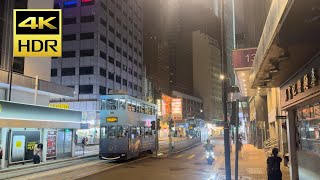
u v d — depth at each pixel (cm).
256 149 3675
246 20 4256
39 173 1967
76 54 7569
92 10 7681
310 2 531
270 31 761
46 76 3312
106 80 7850
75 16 7725
